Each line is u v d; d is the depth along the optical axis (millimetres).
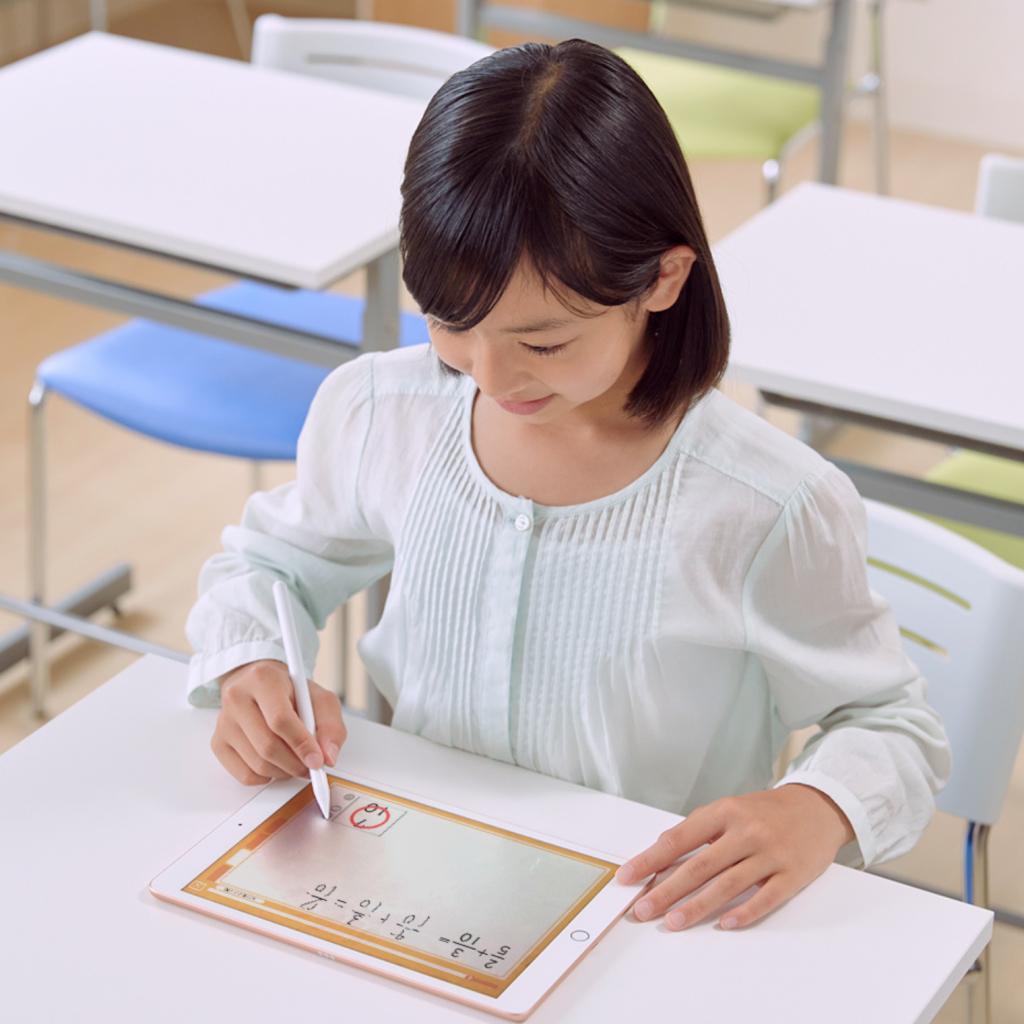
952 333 2369
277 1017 1150
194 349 2990
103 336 3043
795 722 1470
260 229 2502
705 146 3914
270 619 1503
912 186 5480
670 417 1334
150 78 3053
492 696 1436
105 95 2967
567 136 1136
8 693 3123
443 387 1453
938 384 2227
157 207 2555
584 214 1129
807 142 5754
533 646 1416
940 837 2783
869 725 1413
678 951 1215
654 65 4344
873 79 4805
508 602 1405
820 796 1335
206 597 1543
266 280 2441
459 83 1179
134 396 2840
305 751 1368
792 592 1390
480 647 1431
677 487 1367
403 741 1452
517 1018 1146
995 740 1801
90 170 2666
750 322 2365
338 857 1298
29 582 3408
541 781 1406
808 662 1399
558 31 4281
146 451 3906
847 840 1334
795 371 2236
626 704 1421
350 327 3076
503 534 1398
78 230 2553
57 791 1369
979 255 2625
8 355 4270
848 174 5496
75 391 2875
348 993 1172
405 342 2920
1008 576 1749
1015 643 1757
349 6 6496
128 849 1308
